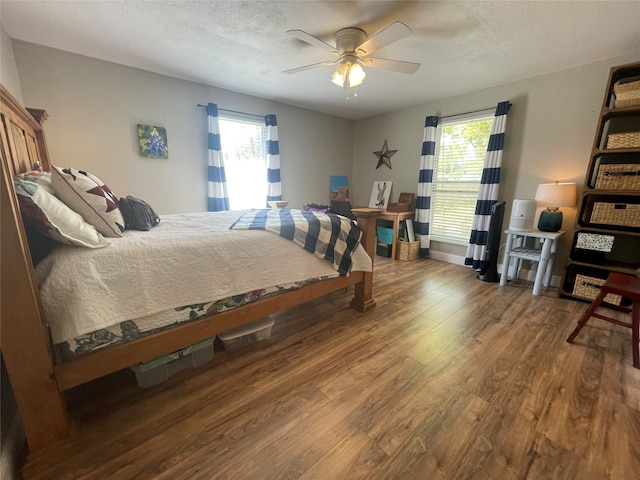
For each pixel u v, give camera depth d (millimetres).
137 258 1198
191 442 1138
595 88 2613
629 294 1619
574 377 1526
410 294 2730
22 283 913
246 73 2912
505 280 2971
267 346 1829
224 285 1458
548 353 1752
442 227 4020
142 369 1391
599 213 2395
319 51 2430
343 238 2043
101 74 2611
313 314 2293
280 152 4055
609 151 2293
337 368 1607
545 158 2973
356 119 4895
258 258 1598
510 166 3236
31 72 2316
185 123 3158
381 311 2352
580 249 2525
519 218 2818
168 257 1273
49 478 994
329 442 1141
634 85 2139
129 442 1134
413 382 1493
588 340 1899
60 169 1303
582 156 2742
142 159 2930
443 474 1011
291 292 1794
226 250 1466
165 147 3047
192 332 1385
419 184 4008
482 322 2158
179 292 1308
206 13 1889
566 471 1019
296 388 1446
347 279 2141
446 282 3086
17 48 2234
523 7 1792
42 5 1784
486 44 2285
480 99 3383
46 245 1239
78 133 2570
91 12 1869
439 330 2037
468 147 3631
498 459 1066
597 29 2029
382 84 3197
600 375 1542
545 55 2469
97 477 998
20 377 953
